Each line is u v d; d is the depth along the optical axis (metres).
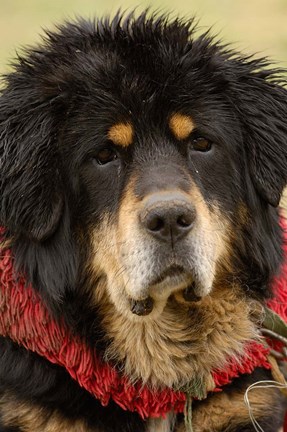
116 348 4.37
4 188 4.31
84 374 4.22
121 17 4.71
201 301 4.41
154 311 4.30
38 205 4.29
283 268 4.67
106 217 4.24
